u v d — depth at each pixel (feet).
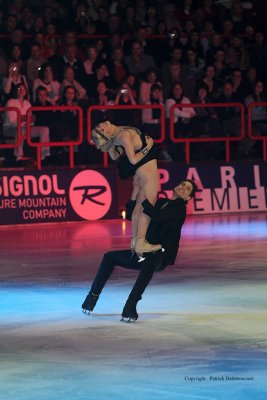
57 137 122.42
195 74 136.05
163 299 74.13
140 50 132.98
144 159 68.90
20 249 99.45
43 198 120.26
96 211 122.62
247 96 135.64
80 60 128.36
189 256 93.91
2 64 125.29
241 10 150.10
